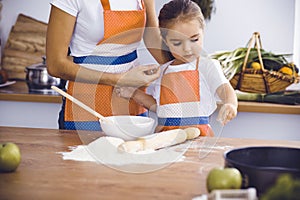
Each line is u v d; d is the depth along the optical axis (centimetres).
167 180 137
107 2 201
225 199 105
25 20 347
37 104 334
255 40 320
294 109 302
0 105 338
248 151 137
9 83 341
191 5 228
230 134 319
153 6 227
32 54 346
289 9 316
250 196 105
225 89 187
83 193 124
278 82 314
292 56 317
